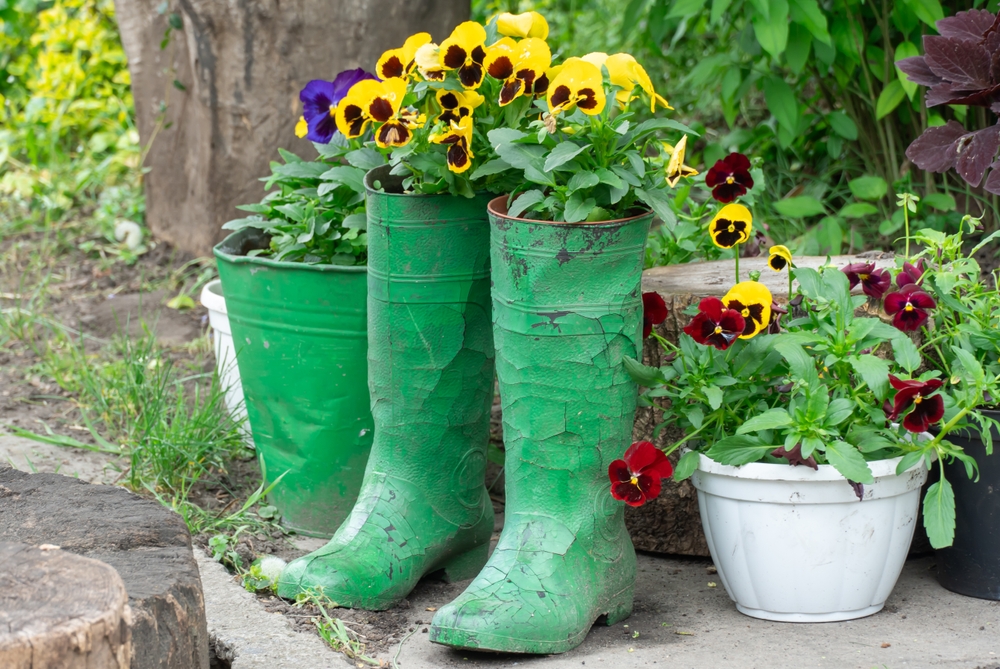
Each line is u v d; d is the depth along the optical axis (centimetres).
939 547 196
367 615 216
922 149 258
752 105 481
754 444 202
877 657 193
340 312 242
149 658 151
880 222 376
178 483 284
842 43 351
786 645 199
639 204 207
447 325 220
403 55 213
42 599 135
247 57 418
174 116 466
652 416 242
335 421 251
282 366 251
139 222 512
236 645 193
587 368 198
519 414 204
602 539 208
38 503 188
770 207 388
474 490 236
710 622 213
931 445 199
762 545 205
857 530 203
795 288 239
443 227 215
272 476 266
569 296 195
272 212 275
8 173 567
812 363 200
